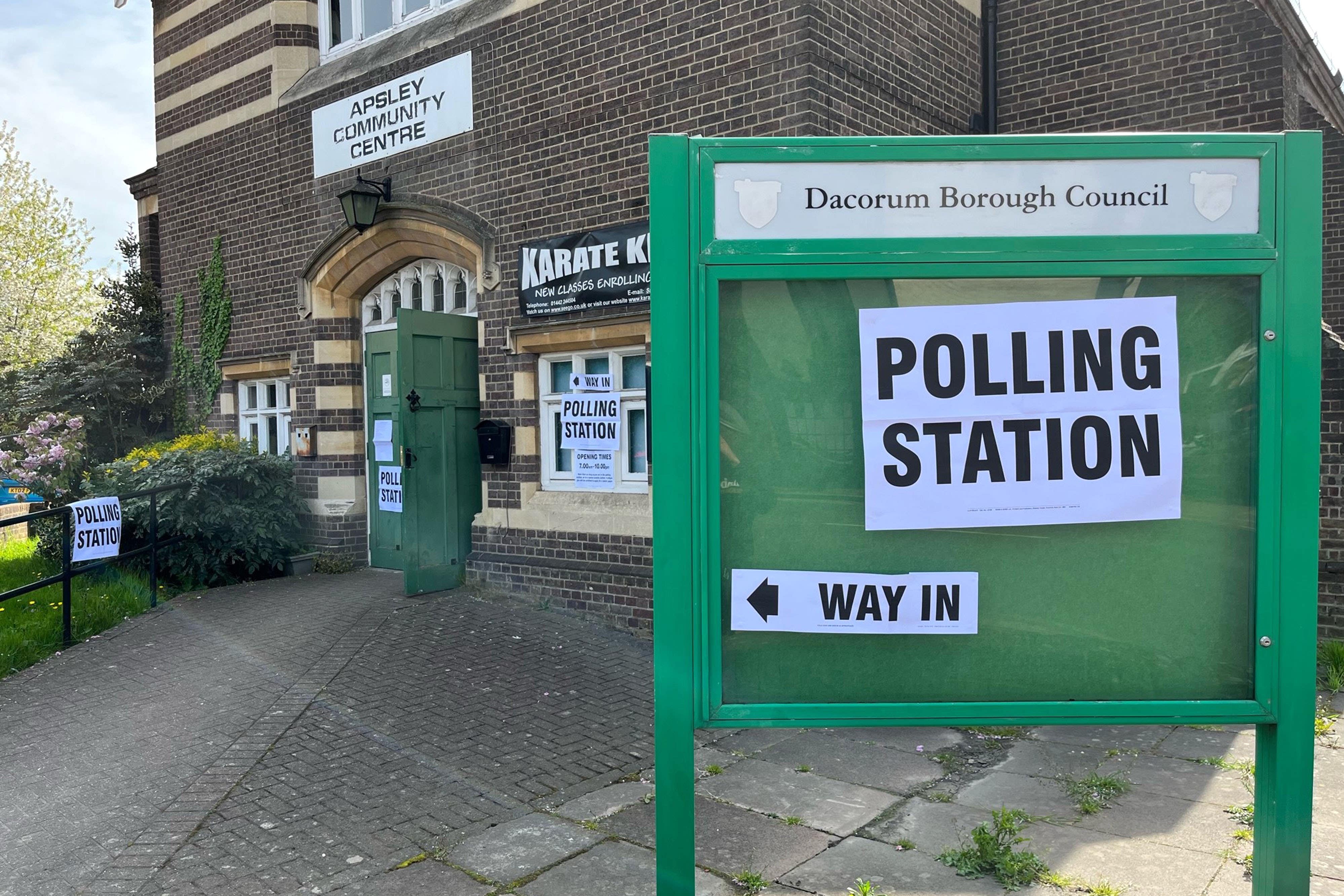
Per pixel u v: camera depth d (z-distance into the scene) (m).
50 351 25.58
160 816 3.99
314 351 9.66
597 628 7.08
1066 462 2.56
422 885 3.38
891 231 2.50
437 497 8.18
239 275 10.55
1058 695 2.60
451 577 8.27
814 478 2.60
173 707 5.42
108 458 11.07
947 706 2.57
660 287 2.51
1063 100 7.84
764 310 2.58
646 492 7.19
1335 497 6.45
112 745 4.87
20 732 5.12
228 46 10.48
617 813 4.01
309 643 6.61
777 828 3.83
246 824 3.90
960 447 2.56
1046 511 2.57
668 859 2.56
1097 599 2.59
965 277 2.52
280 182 9.94
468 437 8.46
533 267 7.59
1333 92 8.48
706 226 2.50
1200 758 4.57
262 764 4.54
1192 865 3.44
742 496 2.60
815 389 2.59
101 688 5.84
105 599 7.70
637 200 6.94
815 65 6.09
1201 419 2.56
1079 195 2.49
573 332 7.39
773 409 2.59
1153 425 2.55
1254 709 2.54
